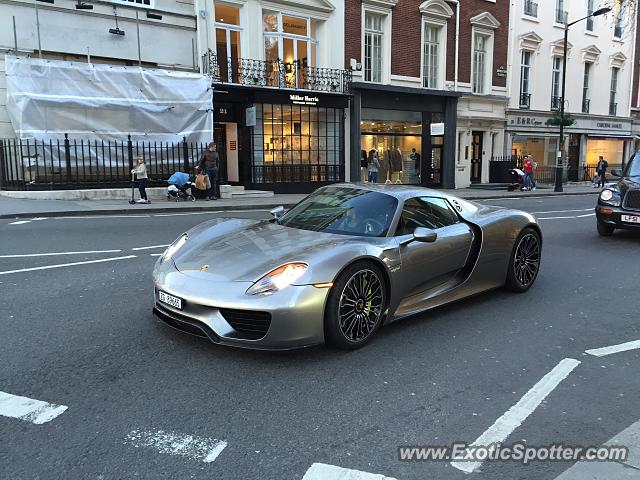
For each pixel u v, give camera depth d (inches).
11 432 111.5
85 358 149.5
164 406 123.8
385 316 169.5
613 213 377.7
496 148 1023.0
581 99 1167.6
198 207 534.9
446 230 194.7
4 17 551.8
